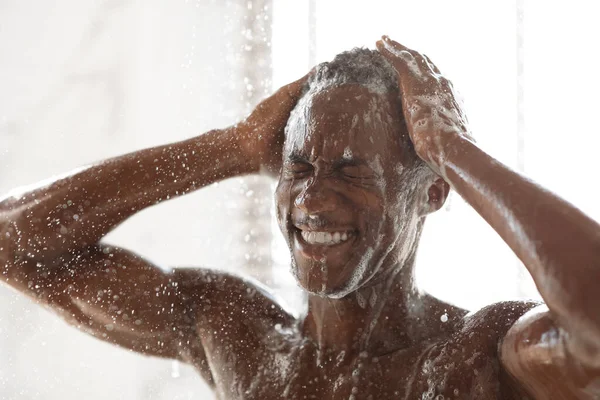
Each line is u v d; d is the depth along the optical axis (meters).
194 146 1.15
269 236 2.50
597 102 2.72
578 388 0.83
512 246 0.84
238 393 1.04
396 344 1.03
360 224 0.98
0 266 1.14
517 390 0.94
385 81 1.04
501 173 0.88
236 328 1.10
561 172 2.73
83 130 2.44
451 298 2.55
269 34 2.59
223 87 2.55
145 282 1.12
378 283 1.04
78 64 2.45
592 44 2.73
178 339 1.13
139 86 2.49
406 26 2.74
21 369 1.89
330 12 2.65
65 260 1.14
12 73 2.39
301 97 1.10
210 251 2.48
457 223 2.63
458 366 0.97
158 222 2.47
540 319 0.88
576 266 0.78
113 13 2.46
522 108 2.74
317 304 1.05
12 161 2.38
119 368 1.88
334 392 1.00
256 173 1.16
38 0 2.42
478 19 2.77
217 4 2.55
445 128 0.97
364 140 0.99
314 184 0.98
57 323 1.91
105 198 1.13
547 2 2.75
